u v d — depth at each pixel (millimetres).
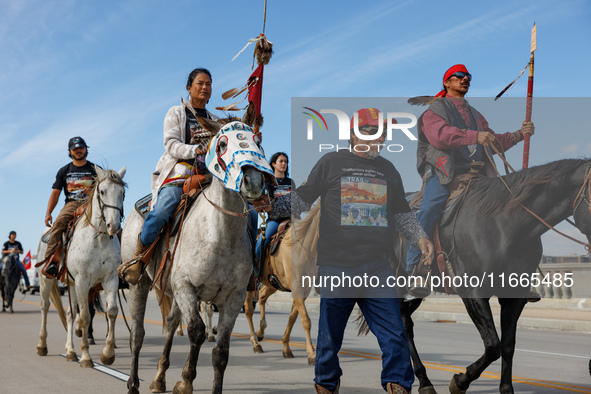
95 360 8102
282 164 8055
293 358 8289
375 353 8898
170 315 5727
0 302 25875
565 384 6234
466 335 11742
